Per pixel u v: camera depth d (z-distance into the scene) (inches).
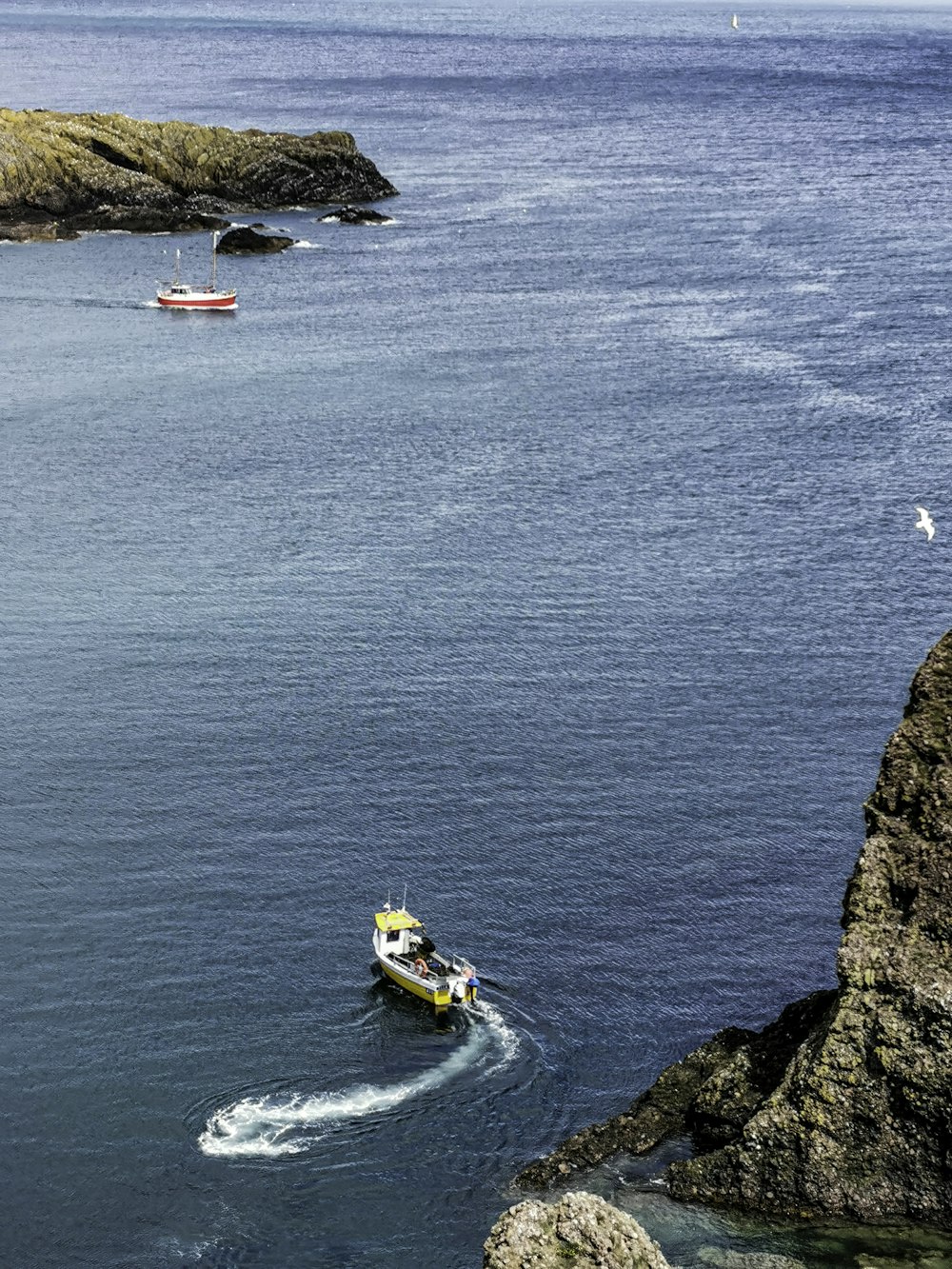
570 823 2506.2
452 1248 1641.2
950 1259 1460.4
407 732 2778.1
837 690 2974.9
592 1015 2069.4
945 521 3892.7
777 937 2240.4
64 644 3127.5
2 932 2196.1
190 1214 1702.8
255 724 2805.1
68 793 2566.4
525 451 4471.0
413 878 2356.1
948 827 1585.9
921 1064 1480.1
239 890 2314.2
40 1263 1636.3
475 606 3334.2
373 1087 1913.1
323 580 3484.3
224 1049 1978.3
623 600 3380.9
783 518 3912.4
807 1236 1507.1
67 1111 1859.0
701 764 2691.9
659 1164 1658.5
